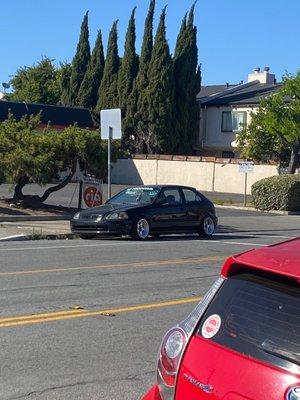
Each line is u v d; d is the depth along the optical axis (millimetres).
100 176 23859
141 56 51812
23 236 17641
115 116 19438
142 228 17984
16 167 22453
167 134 50812
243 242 18312
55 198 31953
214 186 45469
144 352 6863
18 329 7598
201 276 11742
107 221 17500
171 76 50812
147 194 18875
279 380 2838
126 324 8016
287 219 28375
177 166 47469
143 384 5891
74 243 16922
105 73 54438
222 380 2996
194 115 52531
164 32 50781
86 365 6371
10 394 5531
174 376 3236
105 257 14062
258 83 58250
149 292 10062
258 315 3129
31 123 24141
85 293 9805
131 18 53125
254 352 3002
